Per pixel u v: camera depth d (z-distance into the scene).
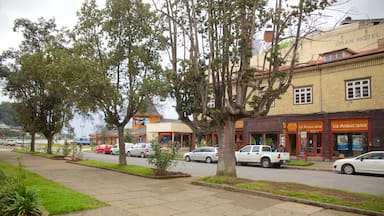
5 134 88.44
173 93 14.56
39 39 31.14
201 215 7.69
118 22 17.41
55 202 8.04
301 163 23.58
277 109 28.94
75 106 20.42
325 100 25.69
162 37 17.11
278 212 8.05
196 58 12.91
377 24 28.86
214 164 25.33
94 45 17.92
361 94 23.66
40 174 15.66
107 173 16.56
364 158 18.27
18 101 32.50
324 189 10.36
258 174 17.78
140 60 17.62
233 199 9.62
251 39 12.20
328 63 25.34
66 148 29.56
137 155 36.25
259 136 30.17
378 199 8.95
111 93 16.92
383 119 22.22
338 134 24.78
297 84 27.62
